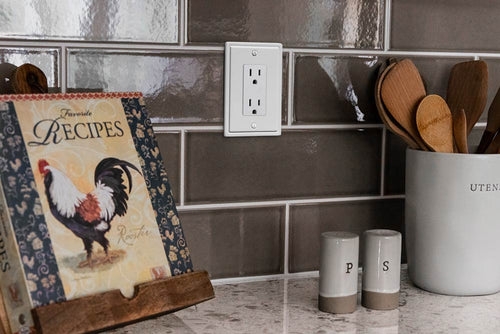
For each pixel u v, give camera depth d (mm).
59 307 712
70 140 777
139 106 850
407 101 997
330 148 1077
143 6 940
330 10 1046
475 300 972
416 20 1099
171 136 979
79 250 748
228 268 1038
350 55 1066
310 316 902
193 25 971
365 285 935
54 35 899
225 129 1005
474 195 939
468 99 1051
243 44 999
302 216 1074
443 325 876
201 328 854
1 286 737
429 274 987
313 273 1093
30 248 717
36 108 764
